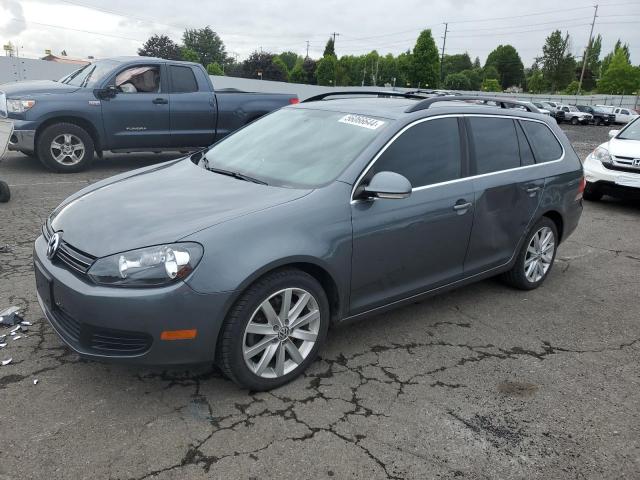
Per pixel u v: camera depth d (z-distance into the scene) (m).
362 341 3.83
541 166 4.77
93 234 2.96
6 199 6.92
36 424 2.75
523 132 4.70
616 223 7.97
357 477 2.52
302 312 3.24
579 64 102.12
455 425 2.94
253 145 4.09
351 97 4.79
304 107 4.40
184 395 3.06
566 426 3.00
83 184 8.25
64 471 2.46
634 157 8.57
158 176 3.79
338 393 3.17
